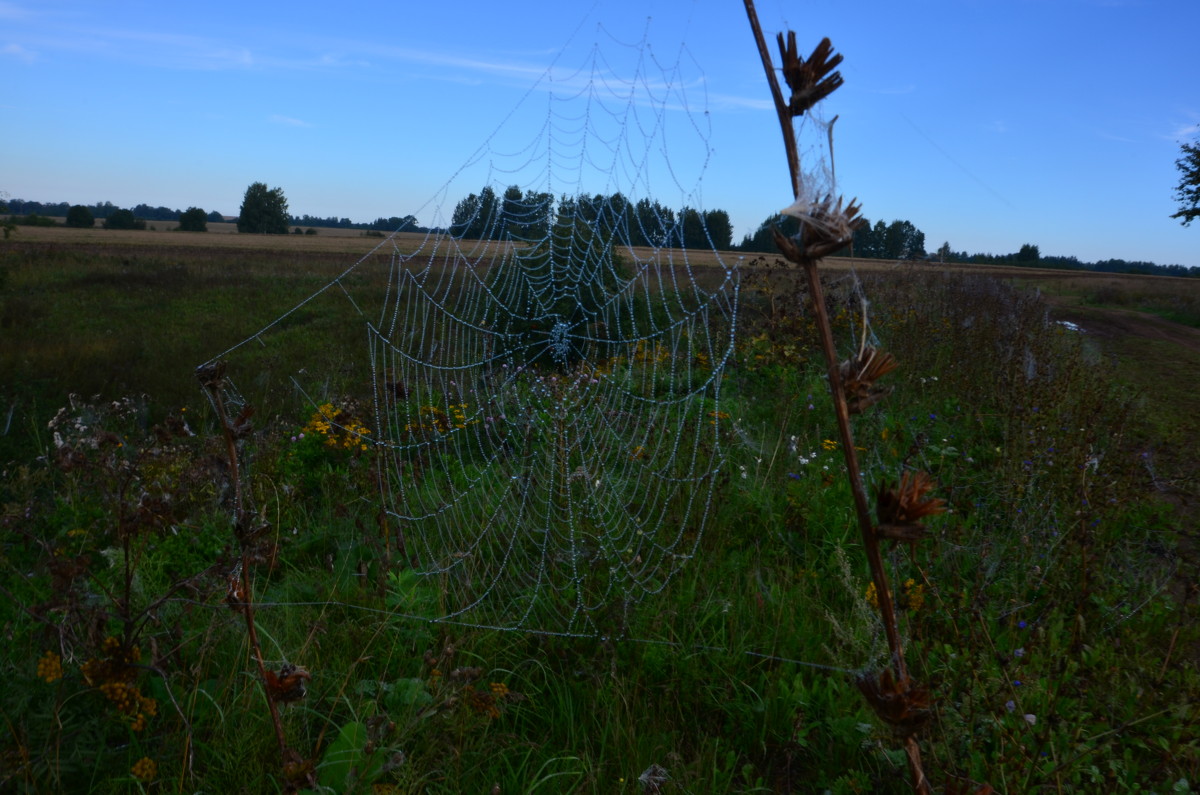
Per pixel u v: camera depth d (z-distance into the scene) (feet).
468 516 15.53
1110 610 10.87
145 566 11.57
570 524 14.08
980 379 22.44
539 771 8.48
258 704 9.30
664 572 12.91
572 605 12.21
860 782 8.43
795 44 3.07
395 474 16.81
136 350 39.42
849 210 3.06
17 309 53.57
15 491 14.88
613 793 8.67
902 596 10.07
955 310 31.32
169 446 14.24
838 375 3.19
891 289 34.73
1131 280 108.06
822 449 18.06
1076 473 13.76
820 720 9.66
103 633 8.11
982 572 11.65
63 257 103.45
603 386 20.18
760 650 10.91
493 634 11.41
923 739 8.25
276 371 32.24
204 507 13.70
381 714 8.45
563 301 21.45
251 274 87.35
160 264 101.55
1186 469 17.19
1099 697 9.25
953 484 14.96
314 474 17.66
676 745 9.45
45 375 32.40
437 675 9.39
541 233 22.03
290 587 12.68
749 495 15.15
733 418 19.70
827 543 13.39
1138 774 8.32
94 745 8.48
